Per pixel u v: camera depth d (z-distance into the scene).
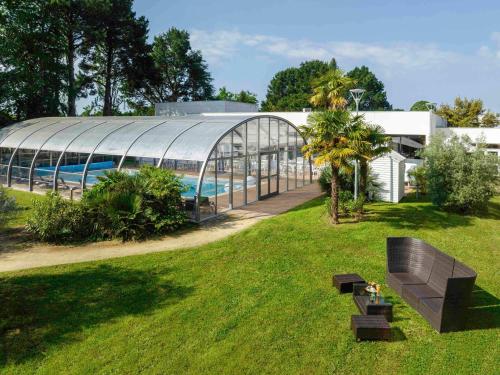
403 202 23.70
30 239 16.66
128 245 16.00
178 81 75.75
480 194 19.59
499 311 10.48
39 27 44.72
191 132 22.34
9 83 41.25
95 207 16.88
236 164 23.41
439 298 10.34
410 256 12.21
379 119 34.59
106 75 59.19
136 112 76.62
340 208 20.16
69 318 10.24
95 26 52.03
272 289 11.87
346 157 17.08
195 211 19.17
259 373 8.09
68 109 50.88
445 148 20.88
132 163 22.62
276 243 15.95
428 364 8.31
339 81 20.38
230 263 13.94
